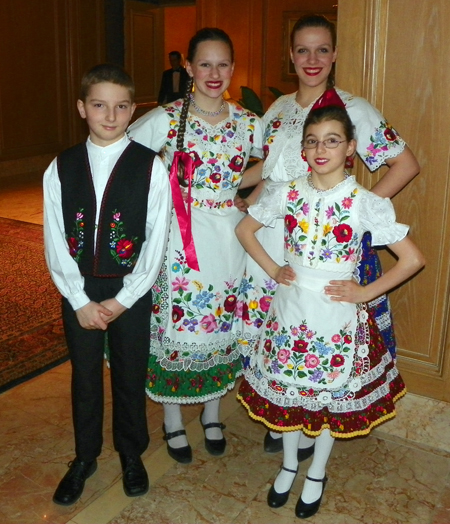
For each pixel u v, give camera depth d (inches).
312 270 72.7
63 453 91.5
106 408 104.0
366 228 71.1
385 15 86.1
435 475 87.7
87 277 74.2
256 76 292.5
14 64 290.8
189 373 85.4
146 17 375.2
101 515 79.2
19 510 79.8
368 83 88.8
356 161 93.3
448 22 82.9
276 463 90.2
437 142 87.0
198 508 80.7
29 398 105.9
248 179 90.7
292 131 80.4
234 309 85.9
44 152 315.0
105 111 69.6
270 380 75.5
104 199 71.7
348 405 74.3
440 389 94.0
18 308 141.9
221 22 289.1
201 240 81.0
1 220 213.5
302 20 78.7
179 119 80.9
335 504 81.5
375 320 83.1
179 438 90.6
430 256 91.1
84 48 329.1
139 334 77.1
